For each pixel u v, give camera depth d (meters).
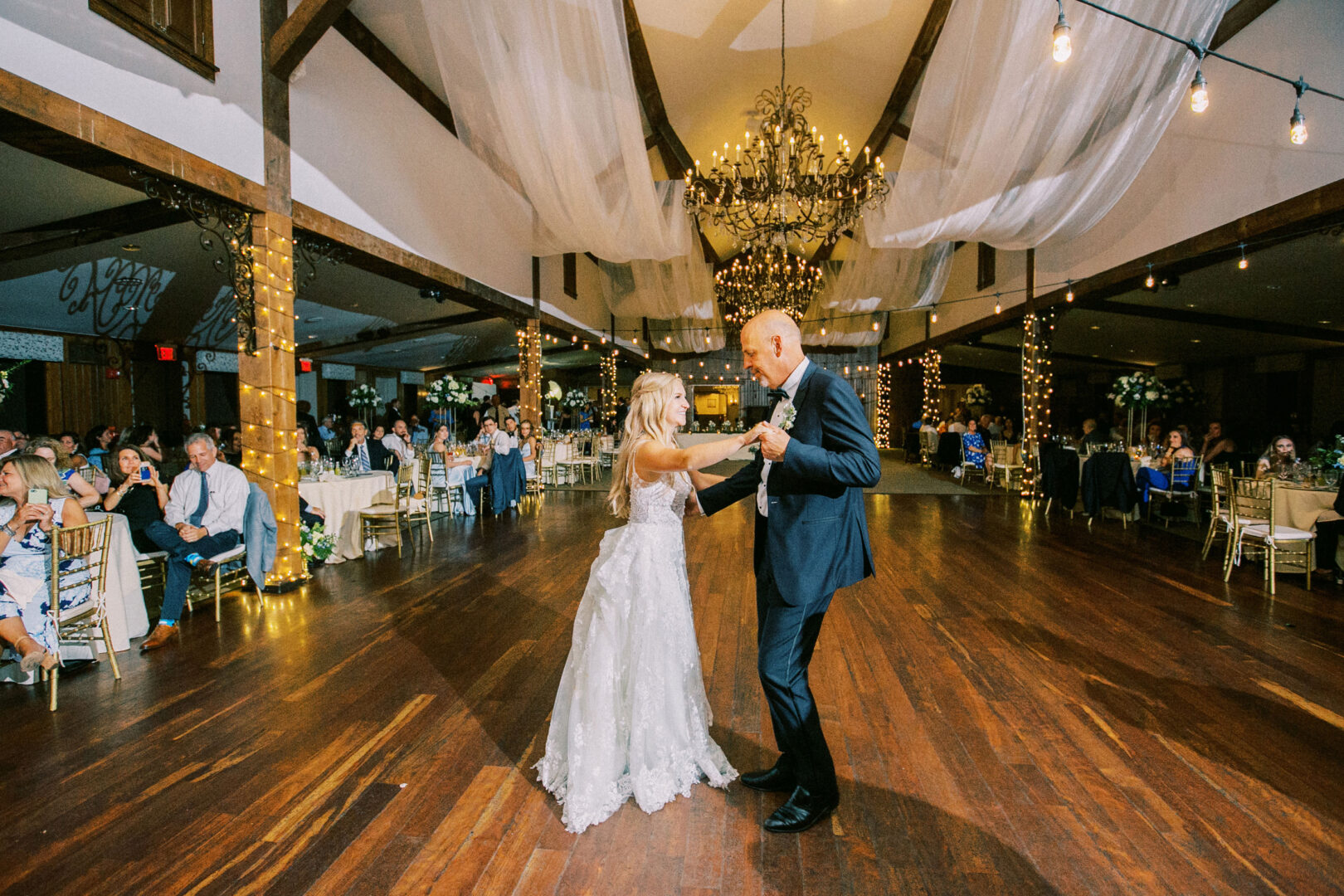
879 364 19.84
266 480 4.45
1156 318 9.61
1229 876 1.70
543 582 4.74
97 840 1.87
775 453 1.73
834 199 7.33
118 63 3.28
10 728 2.56
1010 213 5.83
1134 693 2.84
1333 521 4.62
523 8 4.53
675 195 7.09
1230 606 4.09
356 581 4.80
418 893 1.65
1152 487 7.04
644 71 8.00
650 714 2.04
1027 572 4.97
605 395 15.31
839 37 7.94
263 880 1.70
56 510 2.97
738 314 15.48
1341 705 2.71
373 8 5.33
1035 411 9.11
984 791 2.11
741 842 1.86
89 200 4.80
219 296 8.06
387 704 2.77
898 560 5.38
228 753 2.37
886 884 1.67
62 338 8.04
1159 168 6.25
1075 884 1.67
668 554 2.11
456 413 15.09
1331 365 11.43
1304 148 4.61
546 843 1.86
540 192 5.75
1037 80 4.73
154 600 4.35
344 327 10.20
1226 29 5.25
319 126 4.89
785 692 1.89
